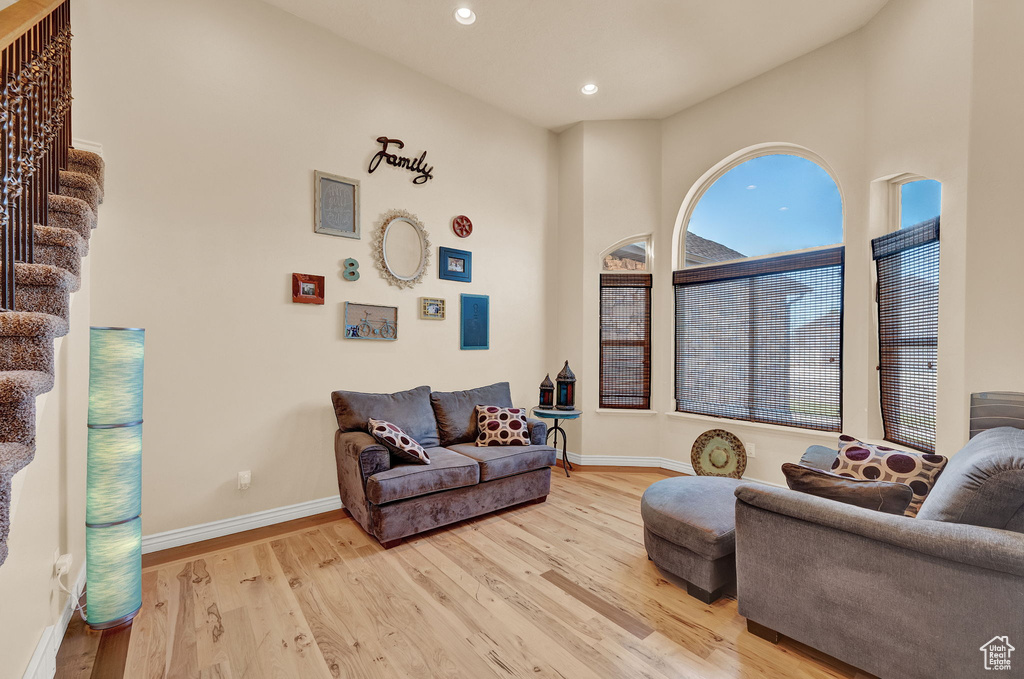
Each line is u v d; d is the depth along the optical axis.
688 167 4.20
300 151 3.07
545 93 3.99
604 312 4.53
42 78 1.69
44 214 1.73
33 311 1.52
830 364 3.34
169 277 2.58
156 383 2.55
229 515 2.79
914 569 1.43
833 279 3.32
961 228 2.30
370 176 3.40
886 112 2.87
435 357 3.80
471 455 3.14
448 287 3.90
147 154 2.51
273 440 2.96
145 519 2.53
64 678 1.58
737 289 3.91
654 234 4.43
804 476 1.84
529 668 1.67
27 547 1.40
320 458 3.16
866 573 1.53
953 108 2.36
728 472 3.78
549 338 4.70
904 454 2.14
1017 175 2.13
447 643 1.80
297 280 3.02
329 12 3.02
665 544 2.27
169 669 1.64
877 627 1.50
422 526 2.74
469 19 3.06
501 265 4.29
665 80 3.77
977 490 1.37
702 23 3.08
